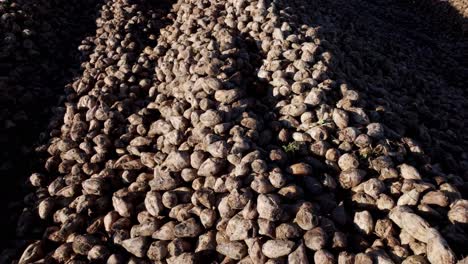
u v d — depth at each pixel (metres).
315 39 5.38
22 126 5.16
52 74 6.16
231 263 3.20
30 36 6.26
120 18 6.98
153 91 5.39
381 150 3.89
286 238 3.11
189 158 3.96
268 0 6.06
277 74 4.79
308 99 4.32
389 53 7.67
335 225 3.32
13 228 4.02
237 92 4.46
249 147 3.88
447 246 2.76
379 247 3.08
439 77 7.42
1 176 4.54
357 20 8.70
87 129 4.85
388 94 5.48
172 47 5.98
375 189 3.47
